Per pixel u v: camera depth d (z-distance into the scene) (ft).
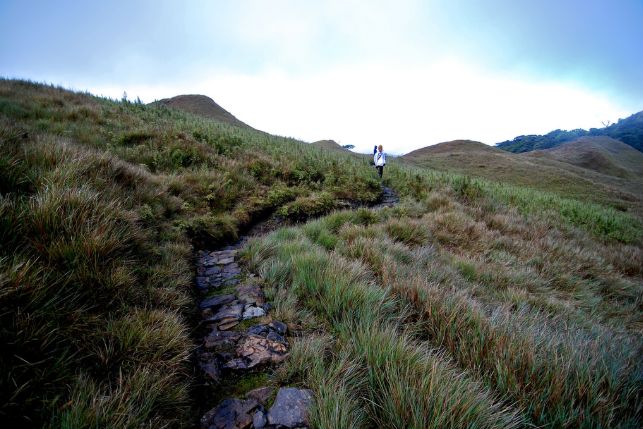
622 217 48.37
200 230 17.60
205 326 9.15
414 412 5.75
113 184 14.51
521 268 18.75
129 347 6.37
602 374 7.86
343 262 13.25
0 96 33.68
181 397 5.94
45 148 13.42
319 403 5.75
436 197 33.12
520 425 6.33
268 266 13.38
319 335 8.77
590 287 19.10
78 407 4.79
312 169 36.52
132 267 9.30
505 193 45.21
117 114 39.22
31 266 6.38
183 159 28.37
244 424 5.75
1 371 4.76
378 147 46.60
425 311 10.28
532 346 8.40
